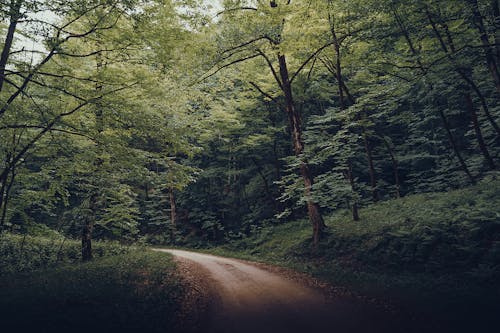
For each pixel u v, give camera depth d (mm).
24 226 15016
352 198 16250
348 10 13914
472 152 20828
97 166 13805
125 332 5406
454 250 10523
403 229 12945
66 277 10258
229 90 30031
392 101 15789
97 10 10141
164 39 10820
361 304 6980
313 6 13773
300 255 16438
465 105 20234
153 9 10570
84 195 16547
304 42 14492
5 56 9922
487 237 10211
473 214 11125
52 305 6848
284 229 23359
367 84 20984
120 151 12523
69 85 11039
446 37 13273
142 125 12523
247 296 8359
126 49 11023
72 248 18469
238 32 14695
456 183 18328
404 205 16562
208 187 33656
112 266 12766
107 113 11578
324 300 7527
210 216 31016
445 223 11734
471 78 13438
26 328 5430
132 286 8914
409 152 24703
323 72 21484
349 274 10977
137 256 16766
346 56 16656
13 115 10562
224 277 11391
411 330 5258
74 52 11289
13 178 13164
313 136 16875
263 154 30219
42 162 14125
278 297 8086
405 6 12133
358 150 25266
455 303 6438
